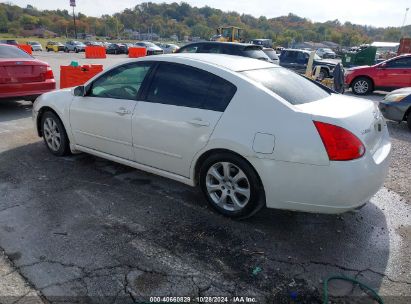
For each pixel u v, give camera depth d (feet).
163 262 9.48
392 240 10.78
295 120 9.89
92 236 10.52
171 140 12.06
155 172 13.19
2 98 23.66
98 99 14.25
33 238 10.33
